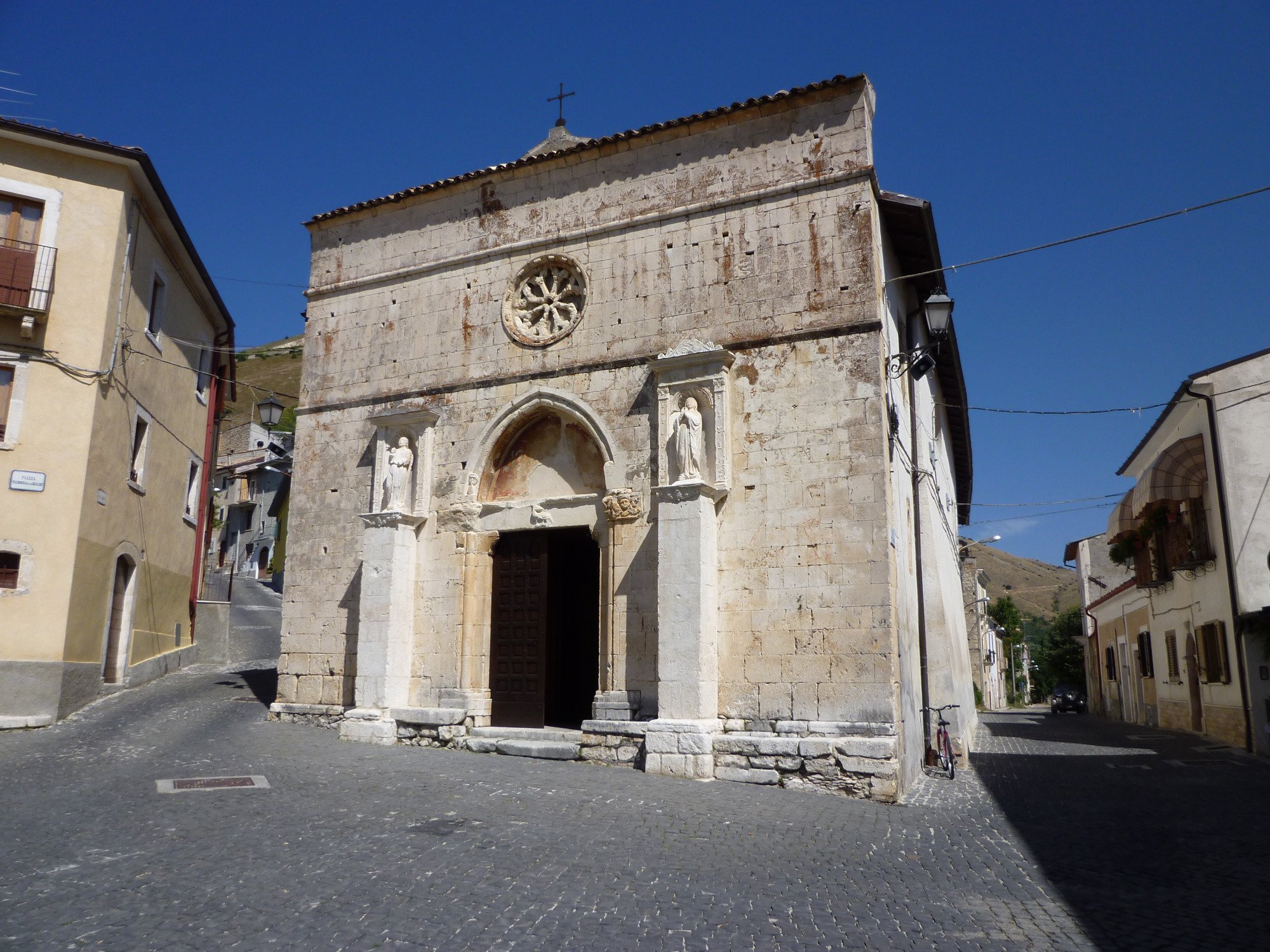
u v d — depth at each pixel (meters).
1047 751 23.61
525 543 19.11
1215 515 24.44
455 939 7.12
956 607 30.41
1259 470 23.23
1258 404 23.48
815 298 16.53
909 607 17.64
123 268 21.27
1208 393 24.06
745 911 7.97
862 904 8.30
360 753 16.34
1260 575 22.83
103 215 20.86
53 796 12.10
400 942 7.02
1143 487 27.56
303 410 21.53
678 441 16.45
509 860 9.32
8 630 18.62
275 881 8.50
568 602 22.91
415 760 15.81
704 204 17.84
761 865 9.52
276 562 62.72
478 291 20.11
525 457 19.28
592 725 16.33
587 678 22.47
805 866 9.59
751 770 14.85
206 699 22.36
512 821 11.12
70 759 14.88
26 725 18.14
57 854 9.33
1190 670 28.50
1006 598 85.12
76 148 20.41
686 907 8.02
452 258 20.50
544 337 19.09
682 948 7.04
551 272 19.55
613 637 17.09
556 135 24.70
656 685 16.56
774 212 17.23
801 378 16.31
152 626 24.89
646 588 17.00
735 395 16.80
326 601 20.33
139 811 11.23
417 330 20.66
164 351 24.61
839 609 15.23
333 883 8.45
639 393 17.78
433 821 10.96
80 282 20.42
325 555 20.58
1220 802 14.80
